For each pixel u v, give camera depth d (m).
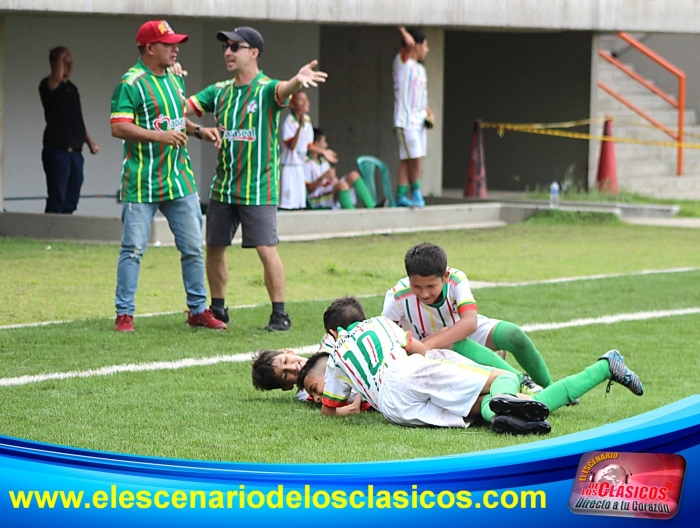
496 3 42.53
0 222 34.88
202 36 49.16
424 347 14.88
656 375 17.53
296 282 27.61
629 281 27.66
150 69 21.03
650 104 60.25
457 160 55.72
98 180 46.53
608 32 49.38
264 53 49.69
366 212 38.91
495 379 14.20
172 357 18.66
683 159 57.53
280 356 15.88
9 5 32.66
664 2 46.66
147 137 20.55
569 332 21.06
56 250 31.67
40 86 37.16
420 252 14.70
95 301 24.08
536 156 52.25
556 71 51.34
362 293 26.30
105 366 17.83
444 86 55.62
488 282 28.09
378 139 47.56
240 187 21.30
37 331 20.47
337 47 48.25
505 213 43.19
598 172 50.06
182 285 26.59
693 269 30.16
